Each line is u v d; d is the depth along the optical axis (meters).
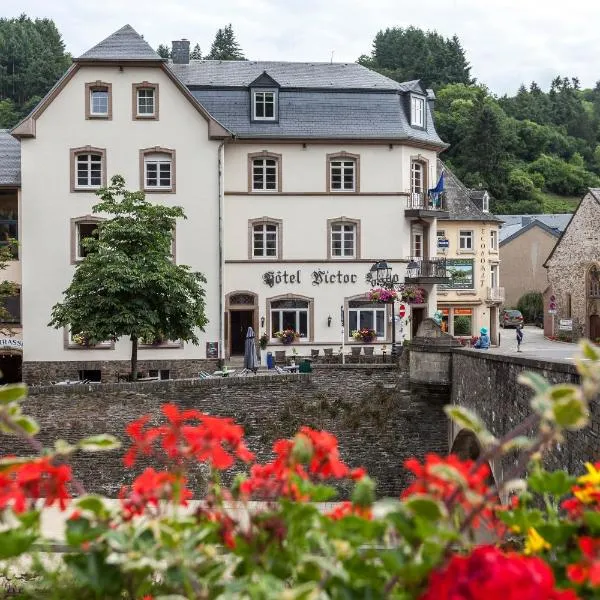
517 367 15.83
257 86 37.78
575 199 119.50
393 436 27.41
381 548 3.78
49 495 3.79
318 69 40.97
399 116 38.66
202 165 35.84
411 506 3.22
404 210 38.28
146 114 35.56
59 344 35.03
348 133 37.81
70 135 35.25
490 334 56.88
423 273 38.62
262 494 4.12
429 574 3.26
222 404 27.23
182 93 35.59
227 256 37.41
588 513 3.70
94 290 28.62
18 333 35.25
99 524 3.78
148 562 3.52
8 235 36.75
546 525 3.92
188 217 35.75
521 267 79.69
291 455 4.04
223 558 4.12
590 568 3.31
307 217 37.84
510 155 119.69
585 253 55.75
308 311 37.84
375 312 38.25
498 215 94.12
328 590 3.51
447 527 3.37
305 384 27.64
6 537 3.47
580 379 11.77
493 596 2.95
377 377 27.70
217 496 4.05
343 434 27.48
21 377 36.78
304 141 37.56
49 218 35.22
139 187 35.53
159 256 29.09
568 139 136.62
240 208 37.47
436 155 40.81
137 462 26.11
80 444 3.93
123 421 26.45
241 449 4.17
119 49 35.50
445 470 3.40
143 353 35.31
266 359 36.84
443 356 26.38
